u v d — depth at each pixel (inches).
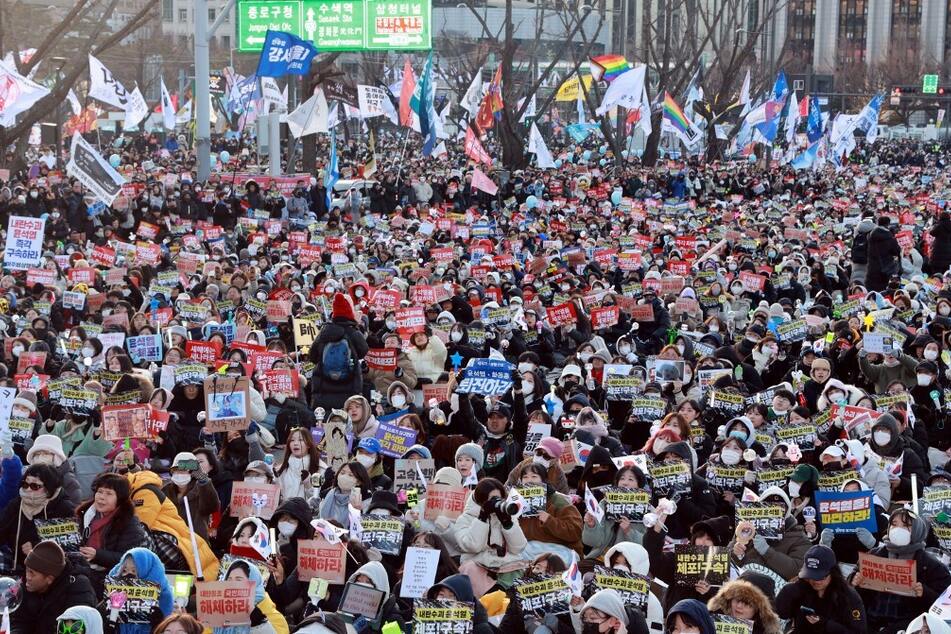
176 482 1002.1
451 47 7455.7
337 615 765.3
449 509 957.2
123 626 761.0
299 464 1127.0
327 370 1471.5
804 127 6983.3
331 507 1015.6
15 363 1631.4
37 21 5944.9
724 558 844.0
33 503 909.2
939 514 970.1
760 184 5182.1
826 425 1254.3
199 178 3548.2
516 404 1232.8
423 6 3661.4
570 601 789.2
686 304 2006.6
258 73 3526.1
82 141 2121.1
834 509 942.4
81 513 932.0
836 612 812.0
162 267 2423.7
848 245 3179.1
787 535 933.8
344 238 2743.6
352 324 1486.2
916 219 3732.8
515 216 3398.1
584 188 4665.4
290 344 1861.5
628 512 933.8
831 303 2218.3
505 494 917.2
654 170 5447.8
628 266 2476.6
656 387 1387.8
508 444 1225.4
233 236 2896.2
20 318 1846.7
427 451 1098.7
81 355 1593.3
